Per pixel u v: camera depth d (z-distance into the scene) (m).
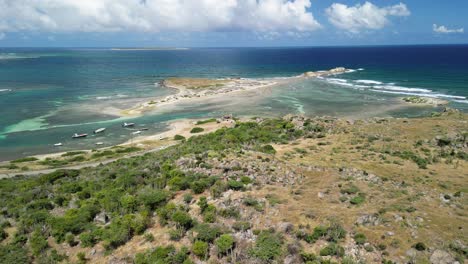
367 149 60.94
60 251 33.66
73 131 95.94
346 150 60.22
